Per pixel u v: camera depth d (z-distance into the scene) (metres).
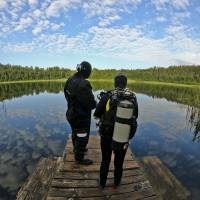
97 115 2.24
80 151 2.91
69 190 2.42
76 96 2.68
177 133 6.98
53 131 7.00
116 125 2.10
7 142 5.87
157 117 9.55
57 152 5.12
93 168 2.86
